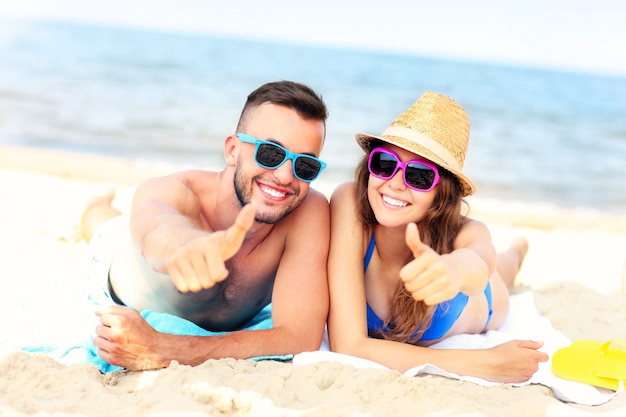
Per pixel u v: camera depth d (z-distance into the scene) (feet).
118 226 13.30
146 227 9.72
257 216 11.17
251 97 11.49
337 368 10.69
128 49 101.45
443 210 11.73
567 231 27.91
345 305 11.94
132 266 11.91
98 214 17.72
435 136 11.41
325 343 12.71
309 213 12.30
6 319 12.66
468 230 12.10
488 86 101.65
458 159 11.64
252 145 11.00
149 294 12.02
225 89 75.82
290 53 122.01
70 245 17.69
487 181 46.09
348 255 12.18
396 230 11.99
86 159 36.81
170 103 64.28
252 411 9.37
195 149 46.91
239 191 11.25
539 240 24.61
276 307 11.79
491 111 78.48
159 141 48.70
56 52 90.43
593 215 34.53
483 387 10.89
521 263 18.63
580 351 12.37
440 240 11.88
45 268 15.67
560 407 10.27
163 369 10.33
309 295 11.73
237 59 105.50
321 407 9.48
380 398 10.01
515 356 11.38
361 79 98.89
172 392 9.53
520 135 65.05
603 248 24.08
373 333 13.16
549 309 16.37
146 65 88.02
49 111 55.57
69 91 65.41
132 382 10.19
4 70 73.87
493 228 26.07
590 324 15.52
